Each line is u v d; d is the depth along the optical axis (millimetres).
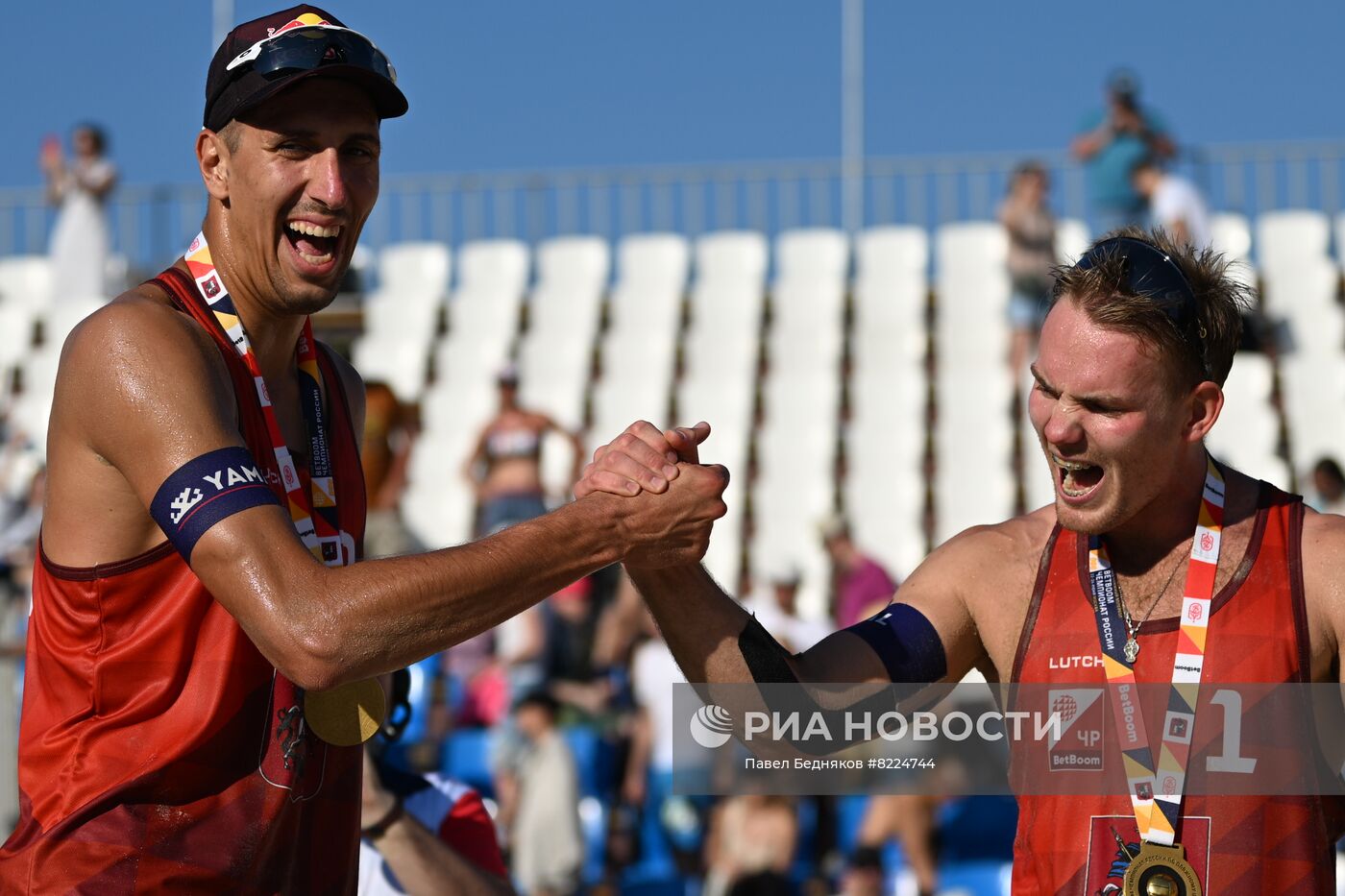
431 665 7391
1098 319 1975
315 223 2162
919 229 12805
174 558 2115
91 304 12133
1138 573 2111
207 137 2213
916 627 2215
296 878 2201
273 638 1979
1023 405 10945
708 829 6559
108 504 2113
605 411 11406
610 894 6500
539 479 8453
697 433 2299
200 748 2113
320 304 2234
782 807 6109
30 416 11492
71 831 2104
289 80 2098
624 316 12375
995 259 12438
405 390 11766
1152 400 1976
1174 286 1989
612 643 7195
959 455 10672
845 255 12672
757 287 12492
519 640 7246
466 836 2928
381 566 2016
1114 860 2012
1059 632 2109
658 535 2201
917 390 11250
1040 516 2252
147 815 2107
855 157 12562
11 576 7992
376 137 2223
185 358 2094
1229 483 2117
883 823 6188
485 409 11484
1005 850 6250
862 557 7715
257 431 2191
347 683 2074
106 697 2127
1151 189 10875
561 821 6285
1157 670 2047
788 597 7570
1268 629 2016
